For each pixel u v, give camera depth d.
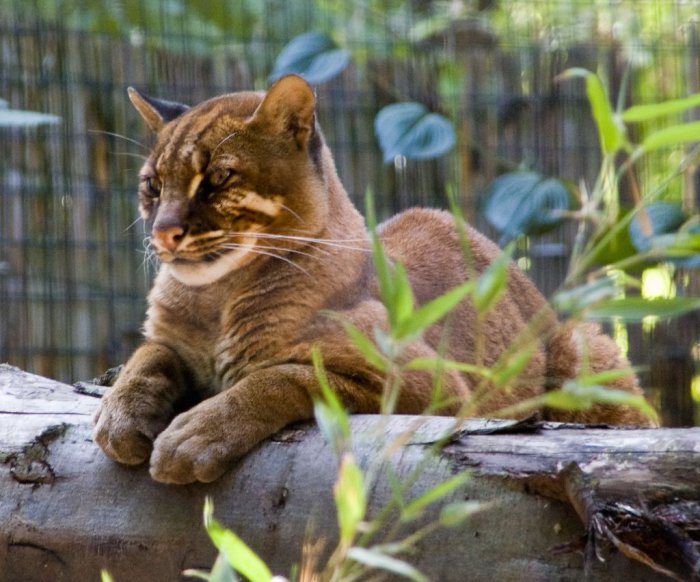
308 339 7.91
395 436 6.28
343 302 8.16
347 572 5.38
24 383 7.85
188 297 8.38
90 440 7.04
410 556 5.93
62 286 16.94
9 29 16.75
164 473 6.67
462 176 17.53
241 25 18.75
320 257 8.18
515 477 5.82
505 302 9.83
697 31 18.33
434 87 17.80
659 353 17.50
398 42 18.67
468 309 9.41
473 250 10.01
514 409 4.62
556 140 17.69
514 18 20.84
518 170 15.81
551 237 17.44
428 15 20.58
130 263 17.08
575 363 10.00
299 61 14.66
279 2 18.94
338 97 17.58
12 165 16.83
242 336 8.11
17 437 7.00
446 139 14.52
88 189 16.95
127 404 7.30
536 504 5.80
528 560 5.75
